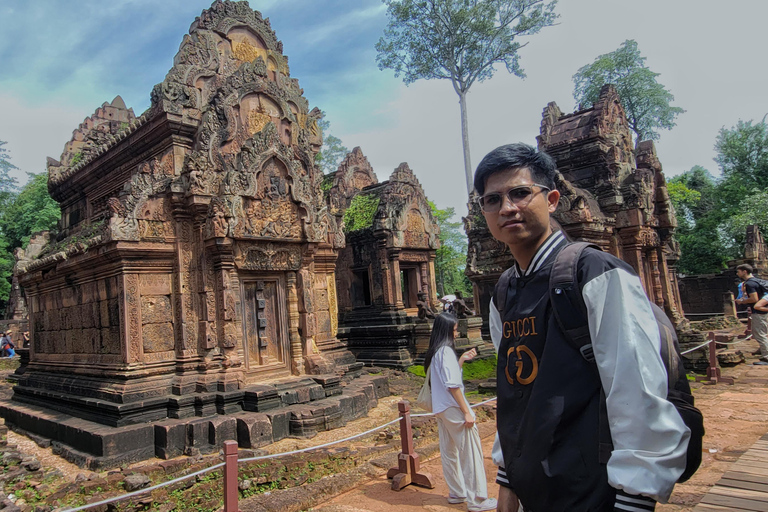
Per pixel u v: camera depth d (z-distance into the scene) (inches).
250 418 360.2
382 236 833.5
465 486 210.7
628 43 1471.5
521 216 93.9
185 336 398.3
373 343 803.4
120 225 381.7
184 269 408.5
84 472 319.6
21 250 600.1
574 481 80.7
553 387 84.9
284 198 454.9
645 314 77.8
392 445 316.5
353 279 895.7
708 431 300.5
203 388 382.0
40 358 531.8
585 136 631.8
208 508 242.8
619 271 80.0
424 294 786.8
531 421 86.4
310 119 550.0
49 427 395.5
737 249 1311.5
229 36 489.4
